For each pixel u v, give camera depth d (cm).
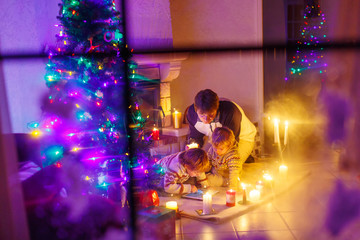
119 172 252
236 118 347
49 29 397
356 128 240
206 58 486
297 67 442
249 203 301
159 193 324
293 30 461
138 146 262
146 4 403
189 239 254
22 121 425
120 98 243
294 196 316
